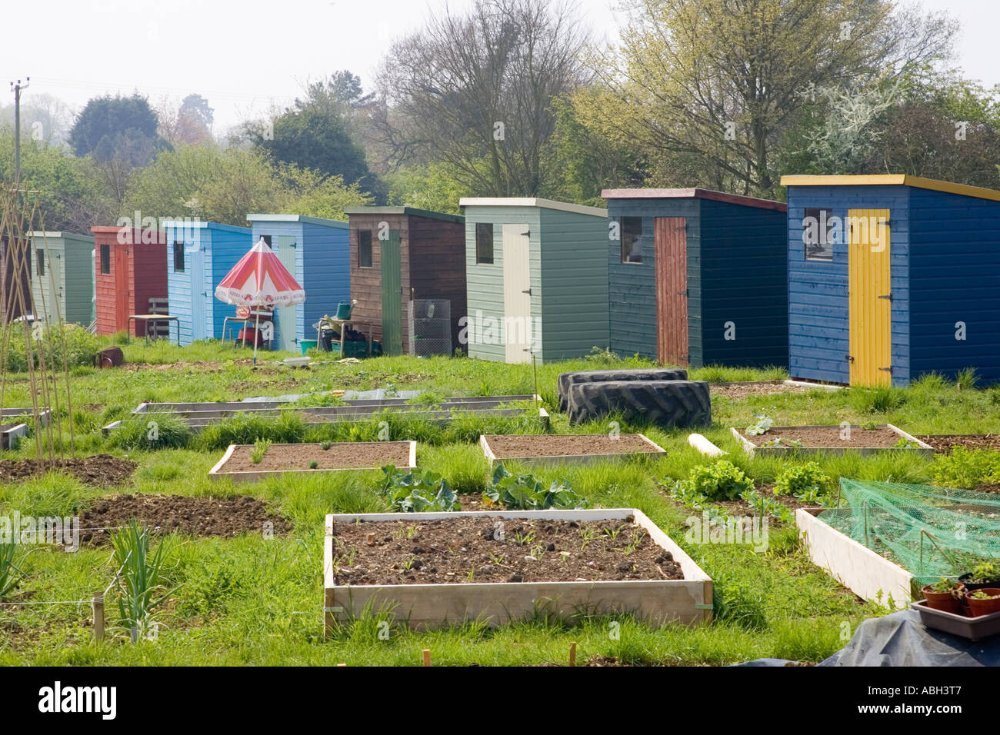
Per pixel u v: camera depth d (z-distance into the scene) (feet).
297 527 39.22
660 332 86.28
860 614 30.81
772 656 27.07
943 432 55.42
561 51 170.09
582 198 163.02
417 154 206.18
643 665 26.43
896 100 126.00
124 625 30.07
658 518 40.09
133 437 56.39
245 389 79.00
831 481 44.88
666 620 29.89
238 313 118.21
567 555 33.50
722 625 29.53
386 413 58.75
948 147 122.62
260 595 31.45
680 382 58.70
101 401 72.79
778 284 84.12
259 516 41.60
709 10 129.08
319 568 33.32
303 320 114.62
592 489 44.68
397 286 102.89
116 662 27.14
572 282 93.25
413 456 50.31
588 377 63.82
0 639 29.25
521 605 29.68
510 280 94.94
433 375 82.84
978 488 42.96
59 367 94.02
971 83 129.49
